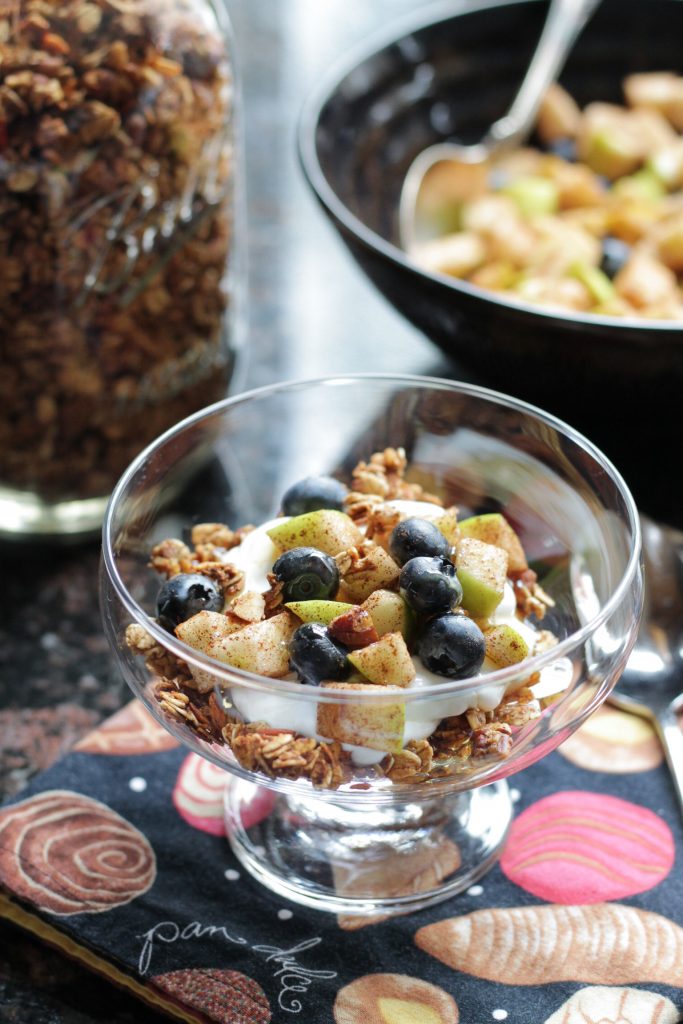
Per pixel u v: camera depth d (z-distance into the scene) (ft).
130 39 1.94
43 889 1.77
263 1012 1.68
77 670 2.00
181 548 1.86
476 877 1.79
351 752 1.65
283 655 1.67
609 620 1.70
